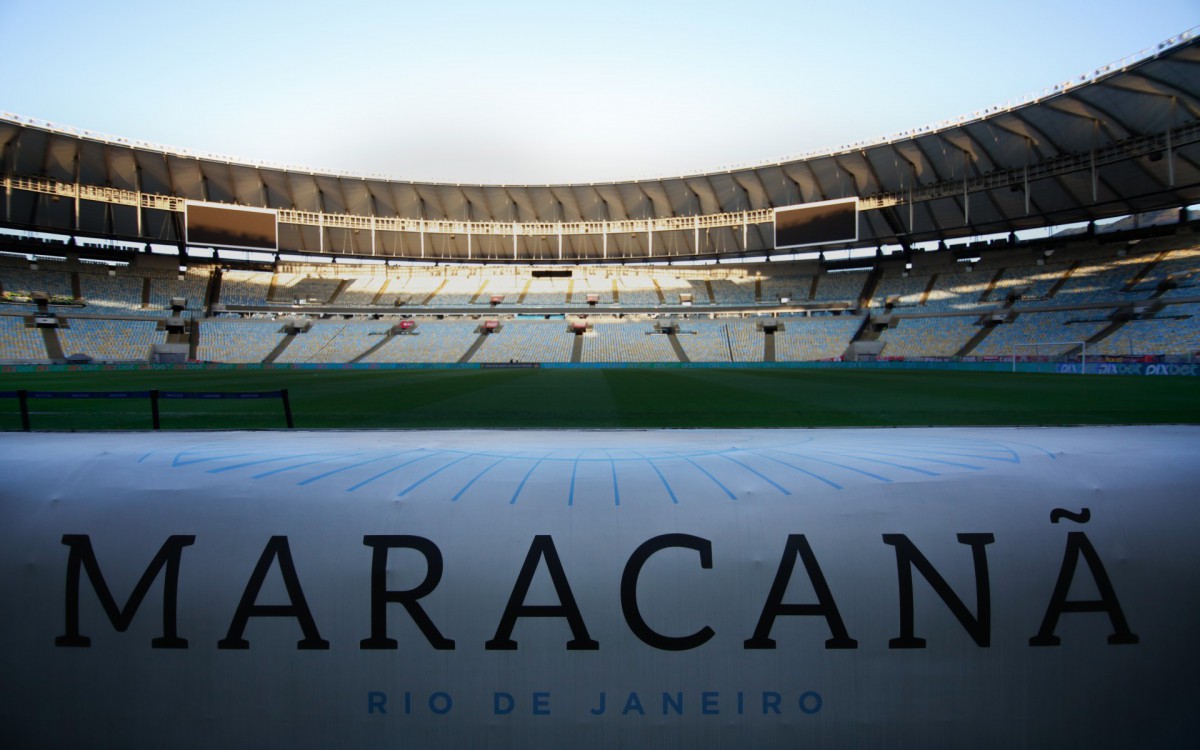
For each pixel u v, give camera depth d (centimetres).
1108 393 2105
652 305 5972
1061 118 3512
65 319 4788
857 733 349
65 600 363
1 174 4091
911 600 360
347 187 5225
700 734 348
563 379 3234
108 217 4928
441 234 6025
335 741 346
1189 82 2978
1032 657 357
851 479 412
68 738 353
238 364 4925
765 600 359
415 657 352
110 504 389
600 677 350
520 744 346
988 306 4756
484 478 419
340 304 5900
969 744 349
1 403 1819
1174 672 361
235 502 389
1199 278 3950
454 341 5416
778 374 3603
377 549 366
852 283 5681
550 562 362
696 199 5416
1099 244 4681
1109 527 382
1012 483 405
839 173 4706
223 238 4756
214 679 352
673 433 1038
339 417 1516
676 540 369
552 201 5550
